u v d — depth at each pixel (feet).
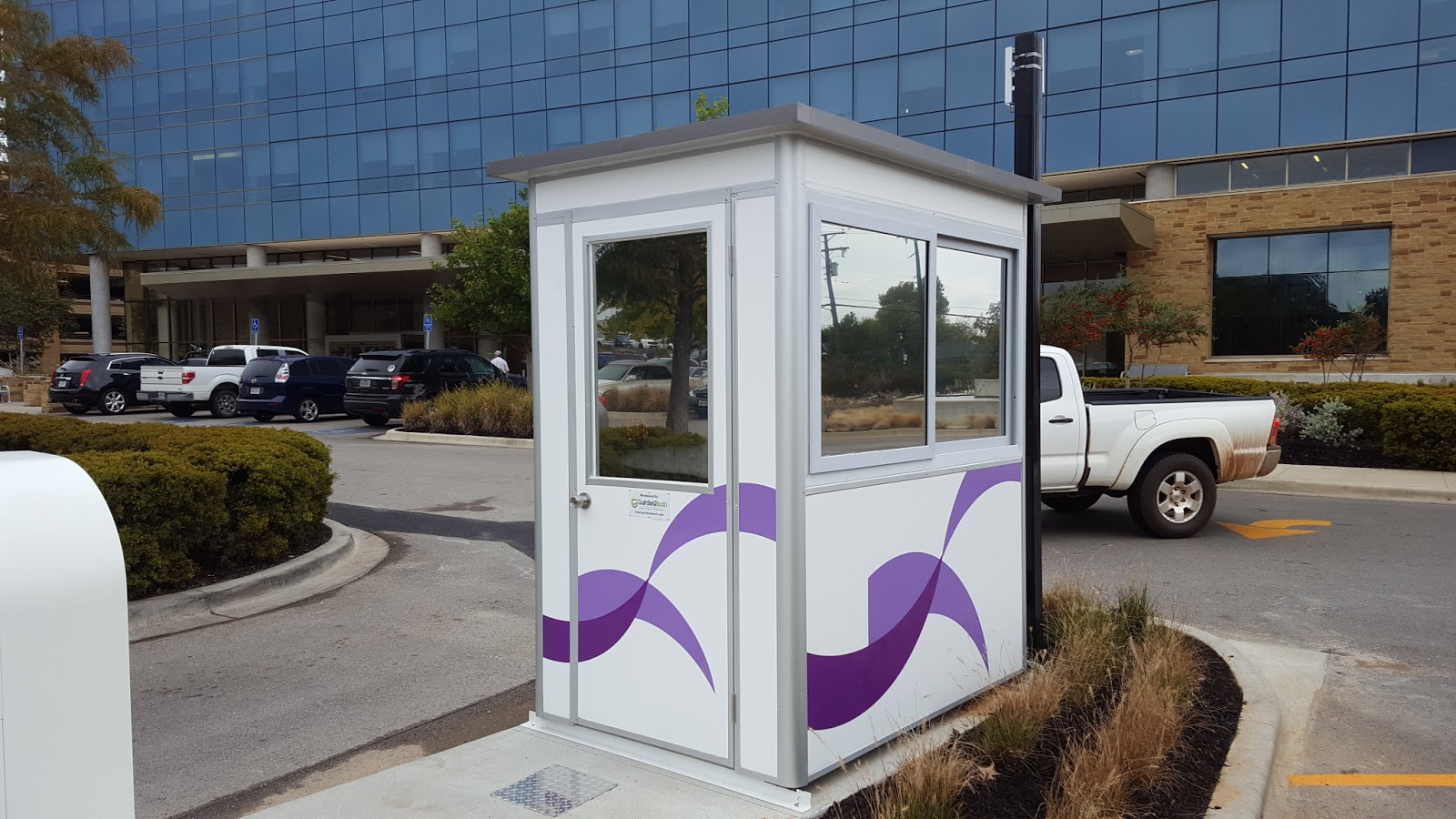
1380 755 14.83
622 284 13.62
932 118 100.42
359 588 24.97
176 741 15.30
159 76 143.95
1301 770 14.35
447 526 33.09
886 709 13.70
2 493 6.50
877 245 13.53
